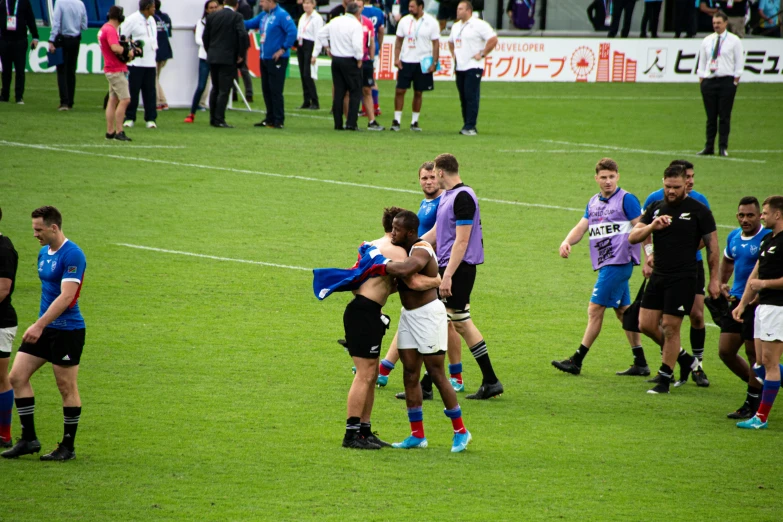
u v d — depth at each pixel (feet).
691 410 90.07
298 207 161.99
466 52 232.73
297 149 206.80
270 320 110.73
